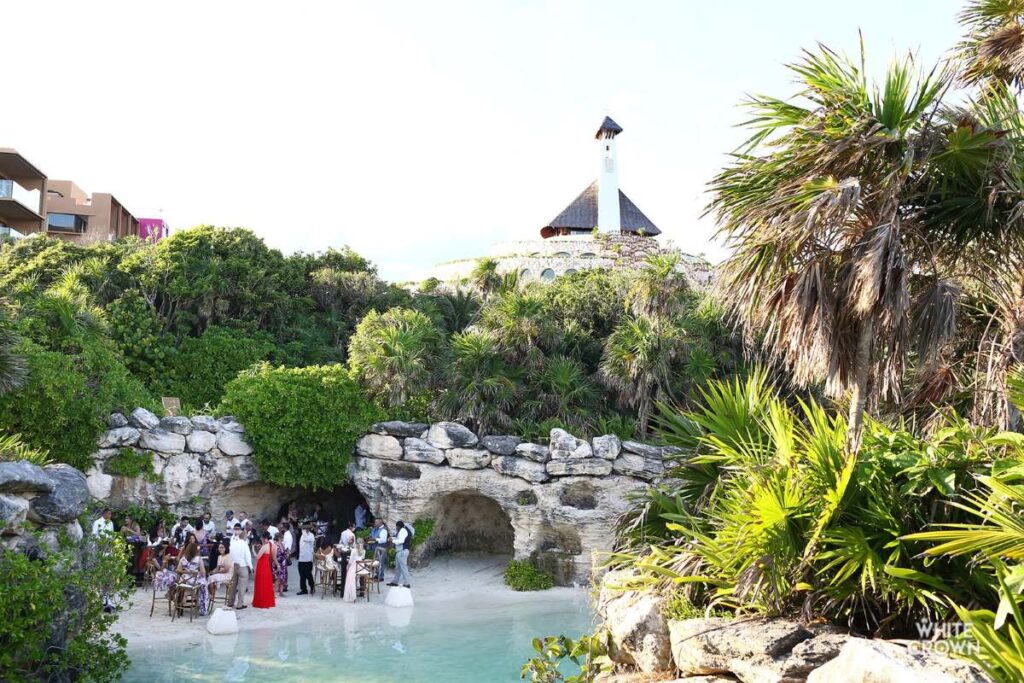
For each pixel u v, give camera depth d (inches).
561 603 873.5
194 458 946.7
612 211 3048.7
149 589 823.7
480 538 1126.4
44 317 923.4
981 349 368.2
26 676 417.4
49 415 837.8
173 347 1409.9
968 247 345.4
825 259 299.9
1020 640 207.9
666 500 364.2
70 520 493.0
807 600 277.0
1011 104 349.7
